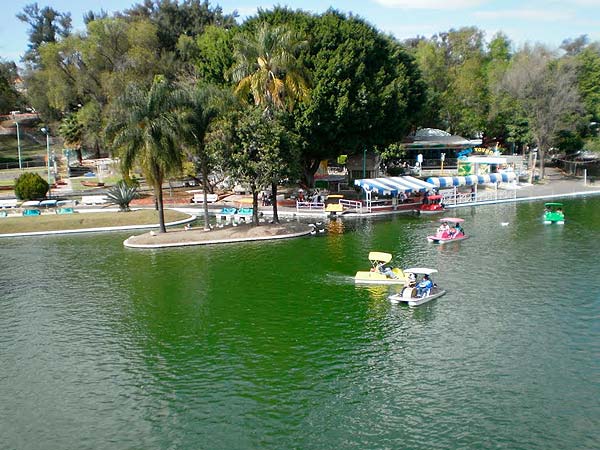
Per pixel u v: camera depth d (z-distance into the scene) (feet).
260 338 113.50
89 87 362.12
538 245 186.70
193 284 150.41
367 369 99.04
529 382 93.09
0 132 467.11
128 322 124.26
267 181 200.23
